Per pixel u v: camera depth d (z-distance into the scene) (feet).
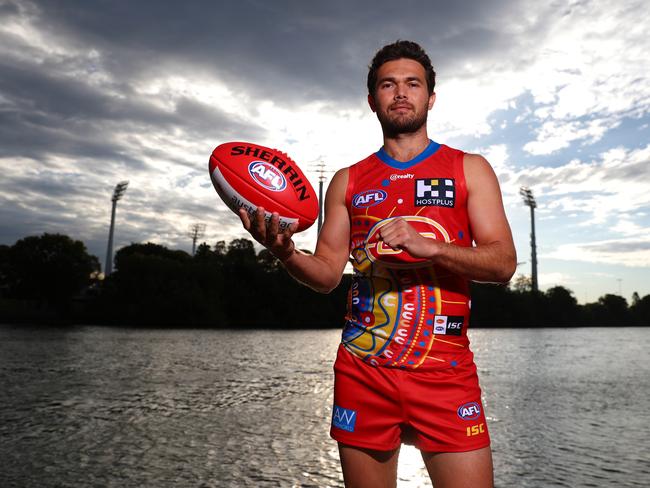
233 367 63.87
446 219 6.75
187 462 22.33
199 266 239.09
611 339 184.03
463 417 6.34
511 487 20.36
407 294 6.64
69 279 219.41
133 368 59.41
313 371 60.80
